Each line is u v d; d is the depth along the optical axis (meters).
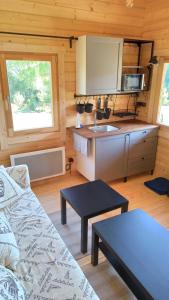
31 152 3.11
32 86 2.99
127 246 1.57
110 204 2.07
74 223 2.51
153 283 1.31
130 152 3.31
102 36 2.94
